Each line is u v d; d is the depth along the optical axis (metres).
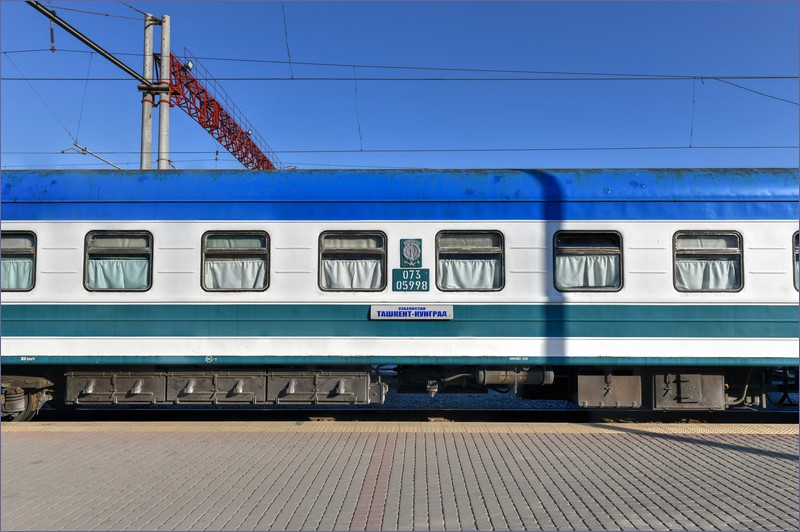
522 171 7.21
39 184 7.16
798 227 6.91
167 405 9.31
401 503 4.25
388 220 7.06
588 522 3.92
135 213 7.10
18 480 4.77
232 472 4.96
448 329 6.96
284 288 7.02
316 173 7.24
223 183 7.18
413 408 8.77
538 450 5.59
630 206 7.00
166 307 7.02
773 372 7.61
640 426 6.54
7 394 7.25
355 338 6.97
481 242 7.08
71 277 7.05
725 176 7.10
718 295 6.89
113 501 4.30
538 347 6.91
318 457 5.37
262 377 7.21
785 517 3.99
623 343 6.89
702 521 3.93
